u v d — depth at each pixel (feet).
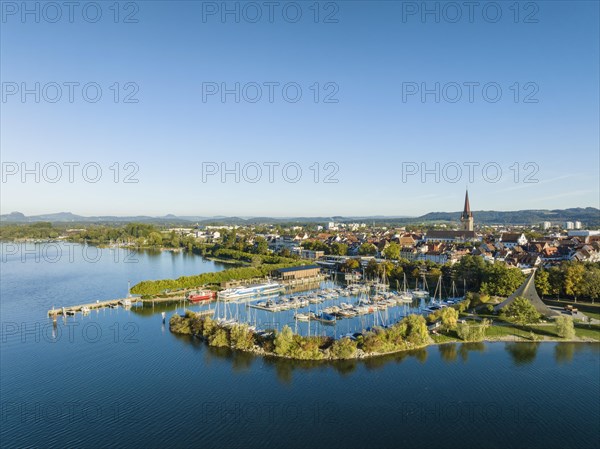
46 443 313.32
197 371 432.66
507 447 304.71
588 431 321.93
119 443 312.29
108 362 460.14
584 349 481.05
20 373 435.12
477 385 395.96
